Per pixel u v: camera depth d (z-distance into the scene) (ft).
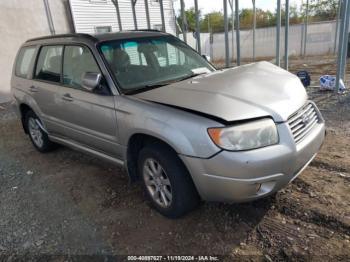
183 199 9.48
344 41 21.15
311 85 25.29
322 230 8.93
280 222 9.45
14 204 12.30
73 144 14.26
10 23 37.17
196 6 26.50
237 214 10.02
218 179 8.43
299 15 73.31
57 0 44.27
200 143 8.45
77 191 12.75
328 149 13.82
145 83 11.60
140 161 10.58
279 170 8.45
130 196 11.90
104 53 11.76
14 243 9.88
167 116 9.13
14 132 22.70
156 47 13.38
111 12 51.52
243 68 12.64
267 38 63.57
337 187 10.83
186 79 11.86
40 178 14.38
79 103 12.30
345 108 18.93
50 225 10.64
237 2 24.27
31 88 15.69
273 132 8.57
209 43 66.54
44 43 15.15
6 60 36.78
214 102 9.06
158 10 58.23
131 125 10.11
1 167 16.22
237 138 8.26
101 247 9.31
